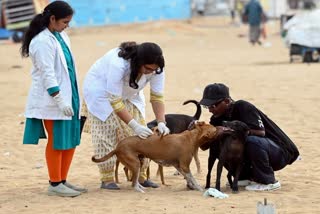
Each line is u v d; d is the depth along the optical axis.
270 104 23.00
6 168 15.41
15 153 16.89
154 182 13.59
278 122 19.98
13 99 26.12
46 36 12.07
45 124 12.29
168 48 50.00
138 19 68.56
